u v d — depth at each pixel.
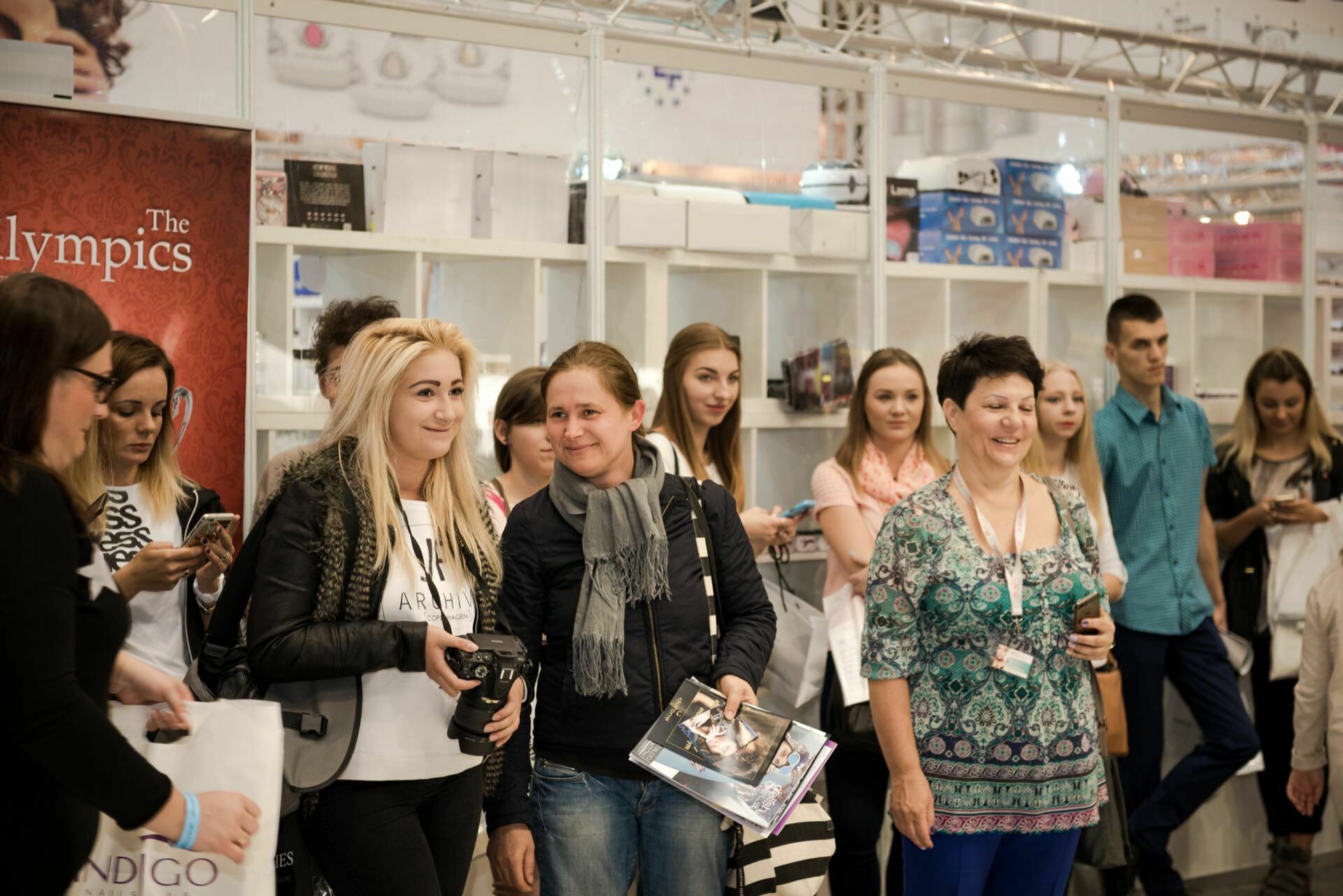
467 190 3.76
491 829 2.56
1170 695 4.79
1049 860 2.74
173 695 2.04
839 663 3.55
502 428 3.42
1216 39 5.30
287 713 2.22
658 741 2.42
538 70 3.84
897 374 3.80
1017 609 2.62
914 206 4.42
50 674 1.64
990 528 2.68
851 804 3.61
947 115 4.46
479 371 3.79
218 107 3.41
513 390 3.38
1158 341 4.35
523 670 2.24
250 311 3.27
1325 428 4.67
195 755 2.05
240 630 2.46
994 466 2.69
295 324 3.66
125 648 2.66
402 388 2.32
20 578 1.63
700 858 2.47
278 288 3.53
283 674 2.15
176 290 3.16
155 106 3.32
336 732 2.21
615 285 4.02
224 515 2.53
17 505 1.64
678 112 4.04
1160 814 4.25
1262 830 4.90
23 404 1.69
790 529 3.63
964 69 4.98
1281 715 4.65
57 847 1.74
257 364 3.52
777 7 4.49
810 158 4.28
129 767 1.72
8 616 1.62
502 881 2.53
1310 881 4.63
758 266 4.15
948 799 2.67
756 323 4.17
